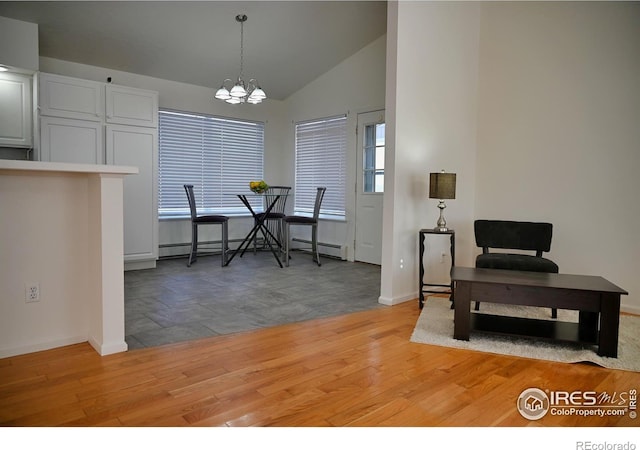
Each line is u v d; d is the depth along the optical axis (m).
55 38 4.70
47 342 2.62
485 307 3.73
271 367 2.42
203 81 6.13
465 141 4.55
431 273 4.29
